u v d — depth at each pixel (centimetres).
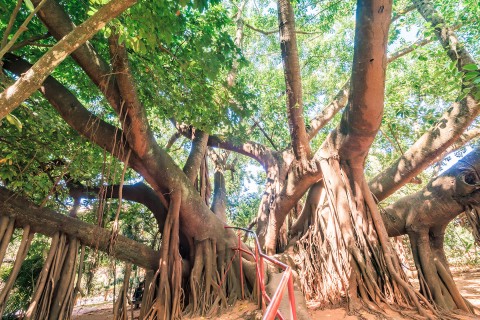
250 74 1265
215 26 594
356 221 630
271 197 970
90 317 1009
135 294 1008
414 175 684
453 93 889
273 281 586
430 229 638
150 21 389
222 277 676
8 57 537
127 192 810
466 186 564
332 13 1184
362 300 553
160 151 649
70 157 604
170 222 657
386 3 458
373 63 489
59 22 454
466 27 842
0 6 462
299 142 786
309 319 445
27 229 541
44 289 512
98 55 520
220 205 1078
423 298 532
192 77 600
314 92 1425
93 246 606
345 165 682
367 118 559
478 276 1118
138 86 590
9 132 504
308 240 753
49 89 551
